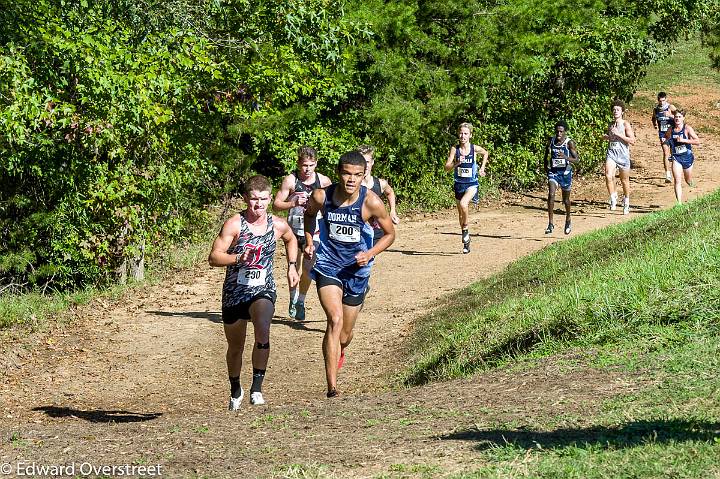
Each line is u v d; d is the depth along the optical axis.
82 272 25.44
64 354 17.66
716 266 14.25
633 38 40.34
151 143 25.44
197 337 18.92
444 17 34.62
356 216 12.88
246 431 10.35
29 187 25.09
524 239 28.77
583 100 40.31
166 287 23.80
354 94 33.81
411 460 8.45
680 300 13.20
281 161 32.09
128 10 23.61
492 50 34.53
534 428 9.16
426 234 30.27
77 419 13.70
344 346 13.62
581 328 13.56
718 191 24.81
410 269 24.89
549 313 14.68
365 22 28.50
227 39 26.73
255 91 28.53
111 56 22.06
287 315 20.53
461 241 28.77
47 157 24.08
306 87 29.25
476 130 37.16
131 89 22.38
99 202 24.84
